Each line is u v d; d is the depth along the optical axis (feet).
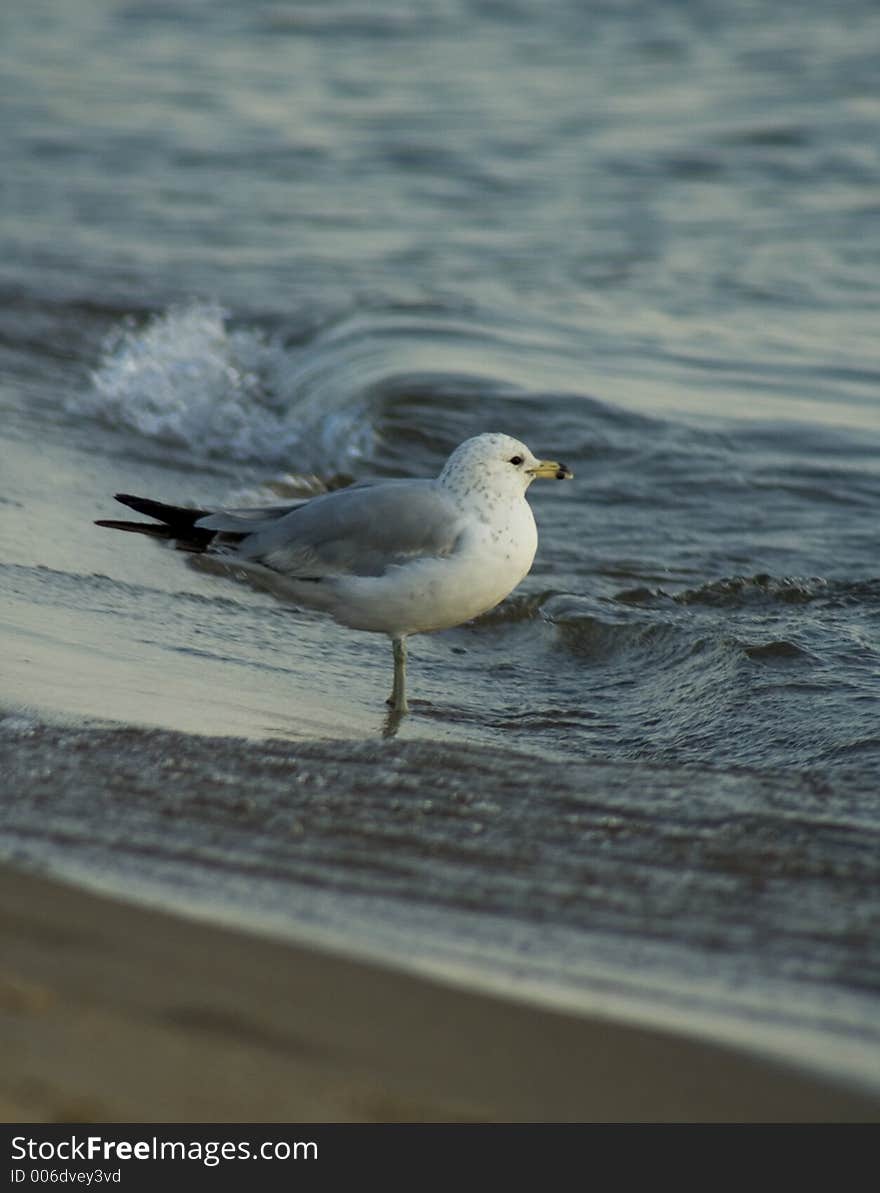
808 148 103.40
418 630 36.45
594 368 67.62
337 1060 18.93
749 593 45.24
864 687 37.27
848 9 140.05
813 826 28.43
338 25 141.28
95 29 143.23
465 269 83.05
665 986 21.91
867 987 22.16
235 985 20.63
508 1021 20.33
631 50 129.29
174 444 59.93
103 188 99.40
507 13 143.54
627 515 52.85
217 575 45.91
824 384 65.46
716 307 76.28
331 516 35.32
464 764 31.50
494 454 34.94
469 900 24.68
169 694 35.06
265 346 71.77
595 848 27.20
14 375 66.80
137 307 76.79
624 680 40.04
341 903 24.11
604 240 87.66
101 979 20.39
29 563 43.78
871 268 81.66
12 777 28.73
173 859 25.29
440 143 106.01
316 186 99.55
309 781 29.89
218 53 134.00
